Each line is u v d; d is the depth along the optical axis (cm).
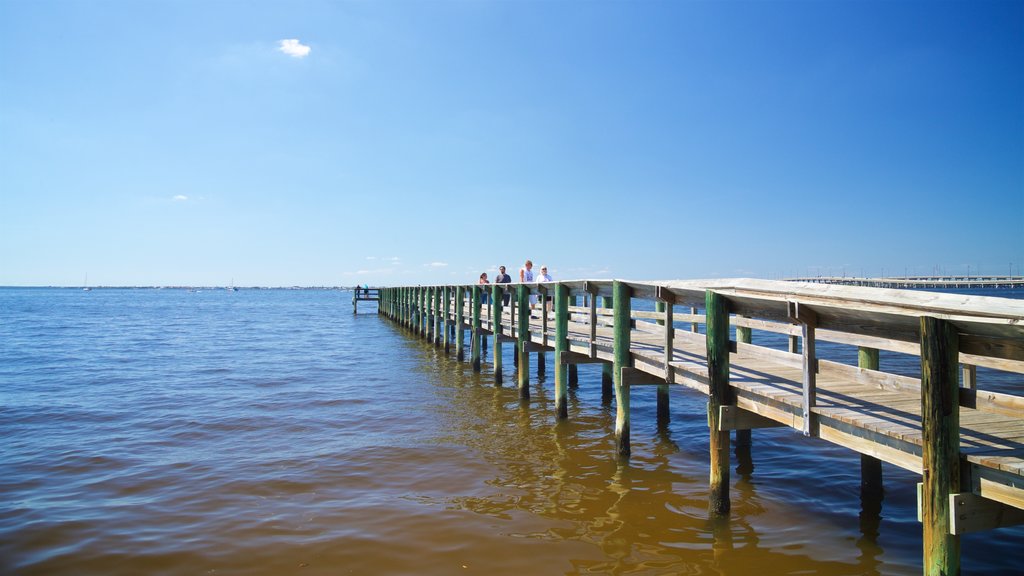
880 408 452
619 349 765
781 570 448
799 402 464
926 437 323
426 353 1966
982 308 457
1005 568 445
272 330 3130
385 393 1217
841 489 623
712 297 546
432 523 539
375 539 504
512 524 538
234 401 1120
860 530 521
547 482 657
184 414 1001
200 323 3791
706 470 702
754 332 2727
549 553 479
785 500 595
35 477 668
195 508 575
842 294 617
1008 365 451
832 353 1734
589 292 892
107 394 1193
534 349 1143
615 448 767
